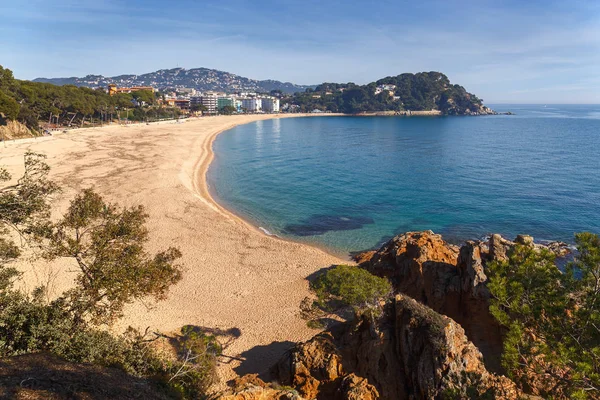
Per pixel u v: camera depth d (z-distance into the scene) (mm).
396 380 16719
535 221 50812
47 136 106688
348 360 18359
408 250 30625
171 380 15773
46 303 19594
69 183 59375
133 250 17078
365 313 19469
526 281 13578
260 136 158250
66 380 11719
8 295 15914
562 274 13352
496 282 13883
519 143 130625
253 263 36062
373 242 45000
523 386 14625
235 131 179500
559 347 11594
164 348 22141
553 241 44000
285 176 80188
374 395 16016
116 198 52969
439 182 73750
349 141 142500
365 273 28125
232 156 105000
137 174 66750
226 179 75875
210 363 20094
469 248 23938
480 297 21844
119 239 17406
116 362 15484
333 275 29438
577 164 89375
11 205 15961
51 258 16297
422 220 52438
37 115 121000
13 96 105375
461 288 23609
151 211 48656
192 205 52000
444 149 118812
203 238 41594
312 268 35219
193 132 147875
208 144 121812
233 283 32094
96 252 16641
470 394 14039
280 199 62781
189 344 21516
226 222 46750
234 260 36562
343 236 46812
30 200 16391
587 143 128125
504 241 23656
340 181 75812
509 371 13352
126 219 17625
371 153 112125
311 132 178625
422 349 16156
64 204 47906
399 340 17156
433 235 33719
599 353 11141
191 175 73625
